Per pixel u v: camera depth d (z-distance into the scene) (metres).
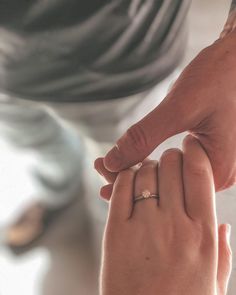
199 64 0.38
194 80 0.37
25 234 0.79
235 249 0.44
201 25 0.61
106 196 0.39
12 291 0.76
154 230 0.34
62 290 0.75
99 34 0.43
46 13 0.40
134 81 0.50
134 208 0.35
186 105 0.36
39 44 0.43
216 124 0.37
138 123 0.36
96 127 0.58
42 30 0.41
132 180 0.36
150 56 0.49
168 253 0.33
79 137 0.71
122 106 0.53
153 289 0.31
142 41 0.46
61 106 0.52
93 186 0.76
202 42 0.60
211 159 0.37
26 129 0.64
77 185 0.78
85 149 0.71
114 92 0.50
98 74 0.47
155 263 0.32
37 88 0.49
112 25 0.43
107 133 0.59
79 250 0.77
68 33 0.42
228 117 0.37
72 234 0.78
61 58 0.45
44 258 0.78
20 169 0.78
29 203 0.81
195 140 0.38
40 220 0.80
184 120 0.36
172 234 0.34
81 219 0.78
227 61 0.38
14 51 0.44
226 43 0.39
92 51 0.44
